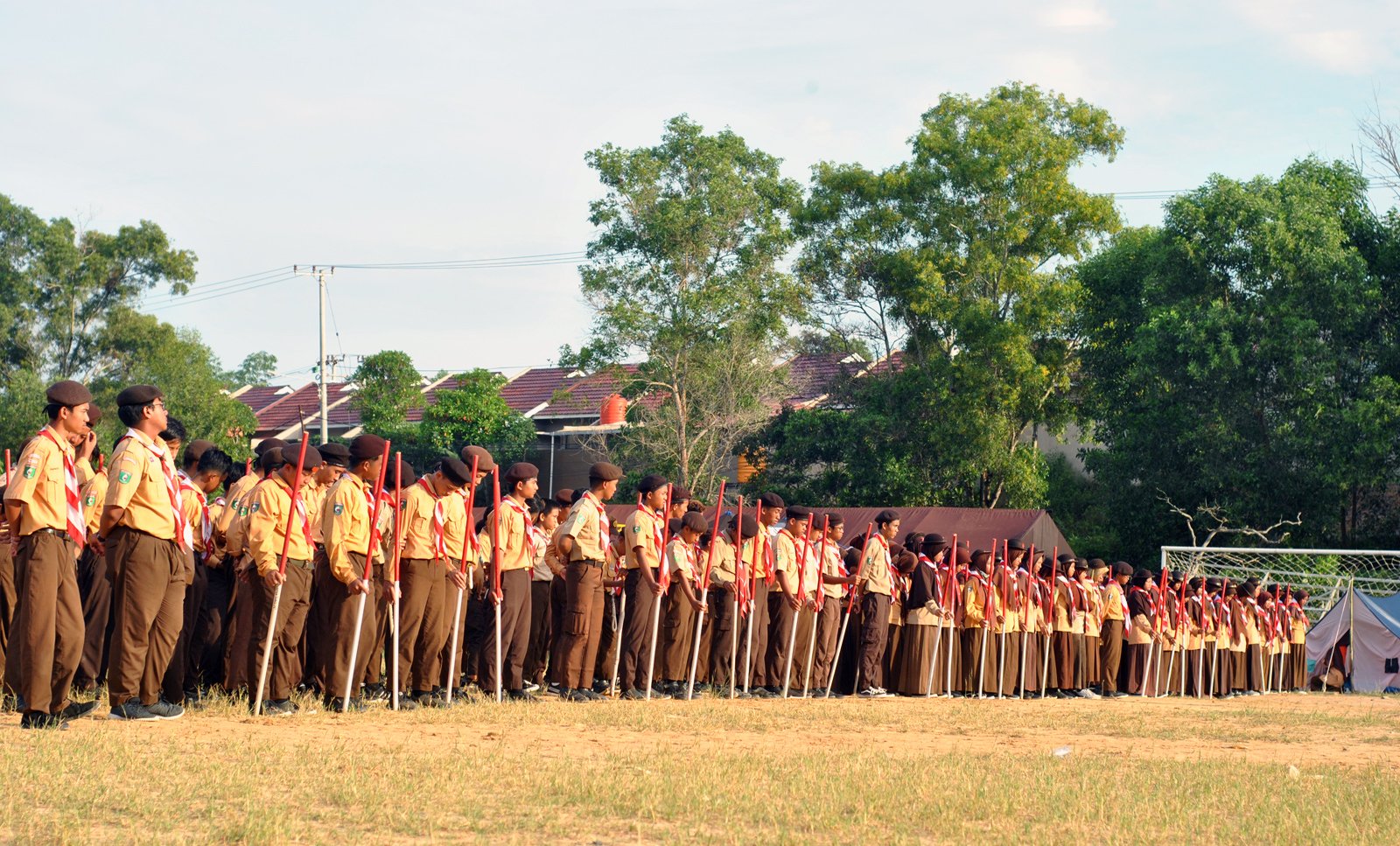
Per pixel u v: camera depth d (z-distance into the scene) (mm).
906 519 29469
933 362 36562
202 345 55562
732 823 6863
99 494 9984
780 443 40531
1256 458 35062
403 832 6398
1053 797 7977
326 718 10539
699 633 14539
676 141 38000
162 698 10625
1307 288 35125
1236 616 25359
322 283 44812
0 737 8391
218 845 5957
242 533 11070
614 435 42406
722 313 37406
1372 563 33750
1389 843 7160
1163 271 37594
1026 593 19797
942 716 13734
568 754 8992
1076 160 37469
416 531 12008
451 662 12266
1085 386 40188
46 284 53094
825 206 38656
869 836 6668
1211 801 8258
